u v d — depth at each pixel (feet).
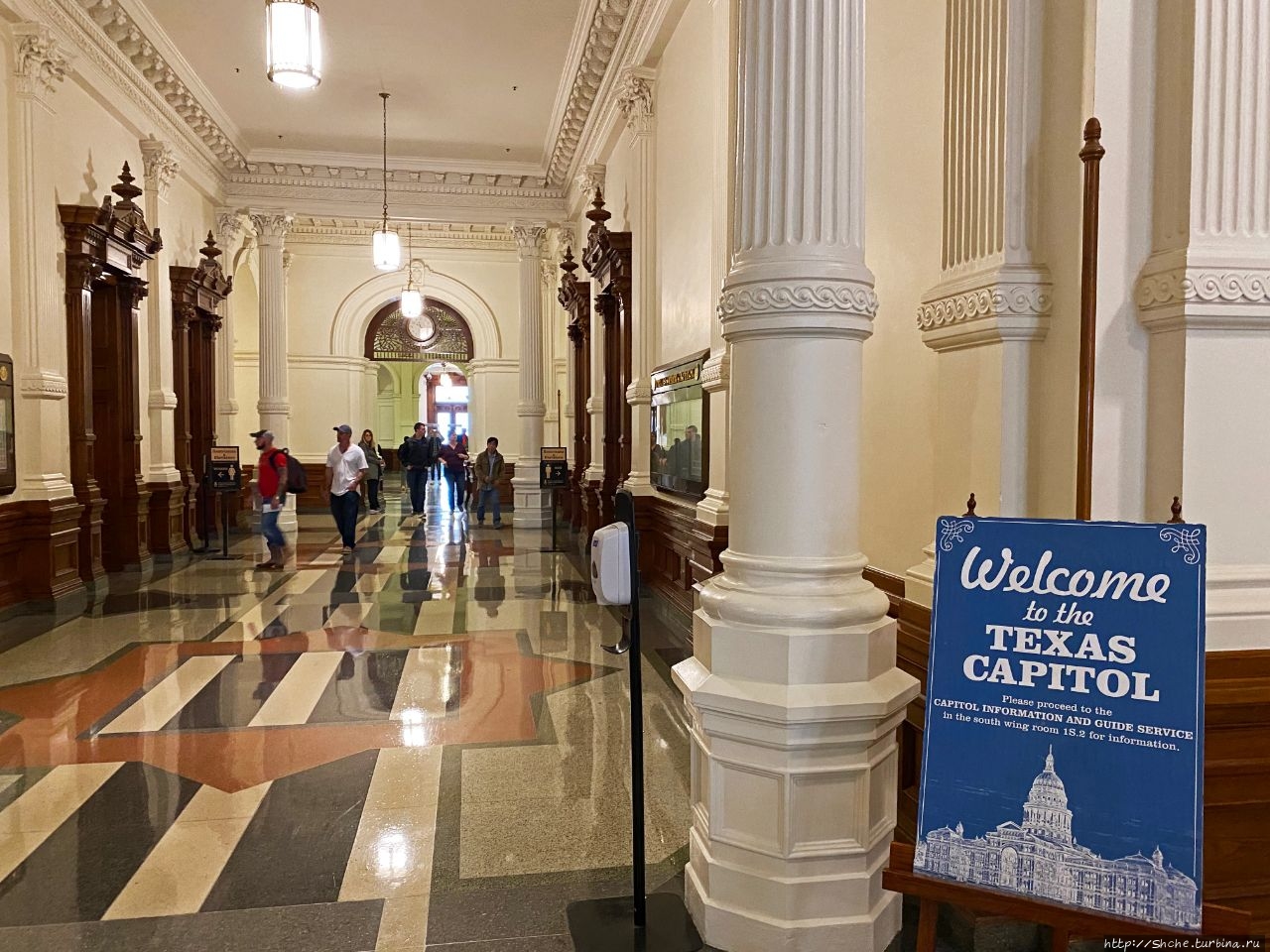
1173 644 6.25
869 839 8.20
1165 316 8.00
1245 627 8.07
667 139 24.49
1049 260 8.70
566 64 32.19
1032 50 8.65
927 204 10.56
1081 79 8.33
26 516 23.49
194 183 38.01
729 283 8.47
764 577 8.32
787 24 8.11
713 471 18.80
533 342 46.19
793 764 8.02
